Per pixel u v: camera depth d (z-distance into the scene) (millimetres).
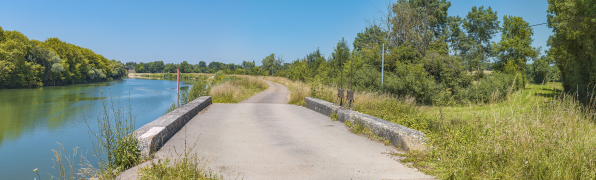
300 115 10945
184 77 127062
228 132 7441
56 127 14727
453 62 24203
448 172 3920
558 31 18141
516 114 5594
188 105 10977
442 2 40625
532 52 37969
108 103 25750
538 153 4043
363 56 29594
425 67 24516
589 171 3697
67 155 9312
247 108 13273
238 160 4895
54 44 71250
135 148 4629
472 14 43906
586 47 14727
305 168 4469
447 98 20047
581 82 14562
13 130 13938
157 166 3879
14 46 50844
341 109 9688
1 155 9648
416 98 19688
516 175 3670
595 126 5746
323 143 6230
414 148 5270
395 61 25703
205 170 4203
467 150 4355
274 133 7367
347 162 4785
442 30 43156
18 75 49406
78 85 62000
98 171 4180
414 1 35406
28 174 7875
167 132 6316
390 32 30062
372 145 6023
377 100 12617
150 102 26547
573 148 4203
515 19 39438
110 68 107125
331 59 39125
